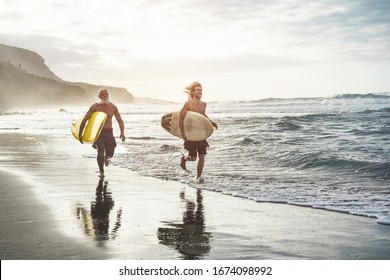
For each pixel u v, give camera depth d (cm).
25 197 1107
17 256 640
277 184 1346
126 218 886
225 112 9131
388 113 5053
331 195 1163
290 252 665
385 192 1202
